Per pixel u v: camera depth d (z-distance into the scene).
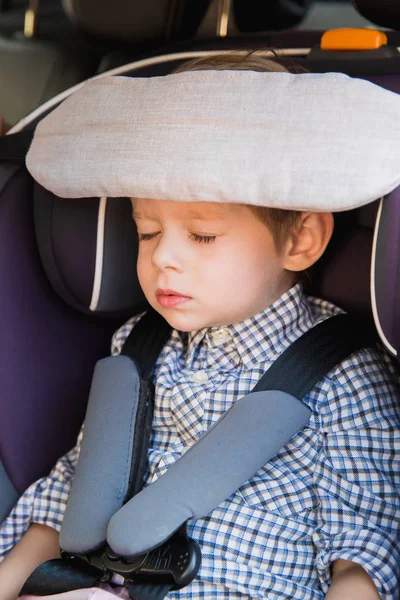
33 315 1.18
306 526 1.02
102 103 0.96
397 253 0.88
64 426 1.25
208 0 1.58
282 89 0.87
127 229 1.09
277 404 1.00
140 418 1.08
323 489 1.02
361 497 1.00
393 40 1.15
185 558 0.94
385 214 0.87
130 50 1.66
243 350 1.09
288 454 1.05
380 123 0.84
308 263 1.06
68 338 1.23
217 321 1.05
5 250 1.14
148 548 0.94
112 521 0.96
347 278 1.08
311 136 0.84
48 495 1.16
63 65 1.99
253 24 1.68
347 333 1.07
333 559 0.98
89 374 1.27
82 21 1.62
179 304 1.02
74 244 1.08
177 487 0.96
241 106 0.87
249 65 1.04
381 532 0.98
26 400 1.19
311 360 1.04
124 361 1.12
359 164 0.83
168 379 1.11
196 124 0.88
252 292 1.03
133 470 1.04
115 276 1.11
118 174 0.91
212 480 0.97
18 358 1.17
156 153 0.89
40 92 1.97
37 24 2.12
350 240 1.08
